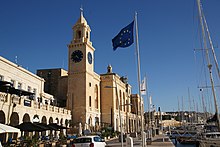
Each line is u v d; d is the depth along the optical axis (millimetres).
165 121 137125
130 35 21344
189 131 72500
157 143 42688
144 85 32500
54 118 52375
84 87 71438
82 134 57625
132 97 120250
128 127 103062
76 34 76312
